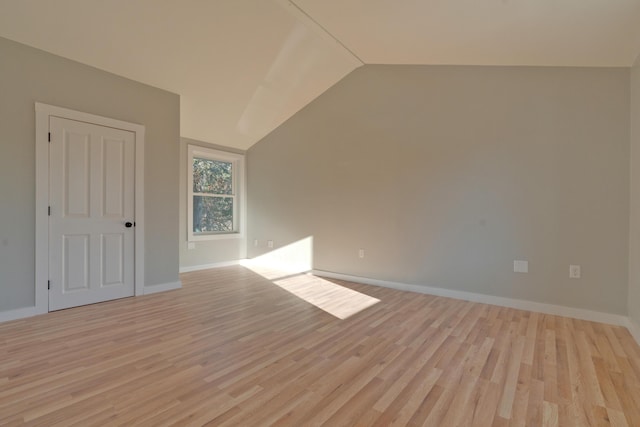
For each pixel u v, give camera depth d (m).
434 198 3.94
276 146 5.54
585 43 2.69
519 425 1.58
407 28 3.17
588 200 3.11
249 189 5.96
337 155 4.80
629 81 2.95
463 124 3.75
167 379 1.96
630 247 2.90
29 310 3.04
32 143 3.04
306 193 5.17
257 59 3.99
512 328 2.85
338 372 2.06
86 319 2.98
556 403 1.75
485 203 3.62
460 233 3.77
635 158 2.79
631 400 1.78
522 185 3.42
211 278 4.77
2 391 1.81
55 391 1.82
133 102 3.71
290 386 1.90
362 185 4.54
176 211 4.14
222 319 3.02
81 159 3.34
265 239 5.73
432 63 3.88
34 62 3.04
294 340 2.55
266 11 3.33
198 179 5.48
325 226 4.94
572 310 3.17
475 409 1.70
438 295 3.90
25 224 3.01
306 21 3.47
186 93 4.20
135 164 3.73
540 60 3.18
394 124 4.25
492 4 2.44
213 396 1.79
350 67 4.52
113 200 3.58
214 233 5.68
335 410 1.68
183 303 3.52
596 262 3.08
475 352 2.37
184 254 5.23
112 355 2.27
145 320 2.98
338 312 3.25
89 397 1.77
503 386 1.92
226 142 5.58
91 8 2.87
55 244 3.19
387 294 3.94
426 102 4.00
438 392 1.85
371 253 4.45
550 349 2.43
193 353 2.31
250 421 1.58
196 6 3.12
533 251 3.36
